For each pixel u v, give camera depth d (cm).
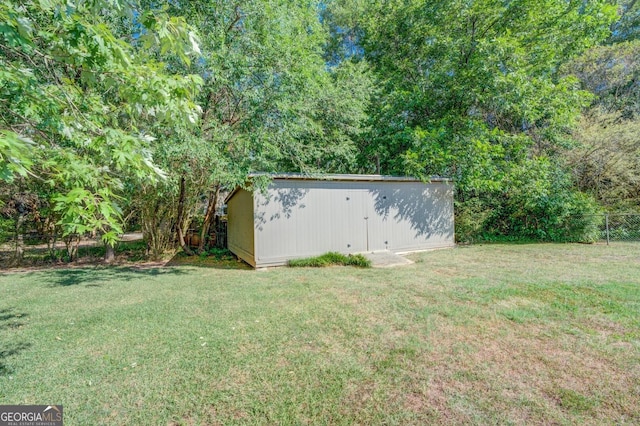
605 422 193
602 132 1007
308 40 803
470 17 1050
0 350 304
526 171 938
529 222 1091
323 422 198
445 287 493
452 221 980
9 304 462
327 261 727
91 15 182
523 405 210
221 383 242
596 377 240
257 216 725
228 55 619
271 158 780
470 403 213
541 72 999
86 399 224
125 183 553
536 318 356
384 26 1285
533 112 923
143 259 939
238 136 677
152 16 180
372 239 849
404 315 376
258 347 301
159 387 238
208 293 505
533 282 504
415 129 1027
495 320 354
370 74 1129
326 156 907
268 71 649
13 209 891
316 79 794
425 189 937
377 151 1103
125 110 238
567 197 989
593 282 488
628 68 1105
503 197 1121
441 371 253
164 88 192
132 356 288
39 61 202
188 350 297
